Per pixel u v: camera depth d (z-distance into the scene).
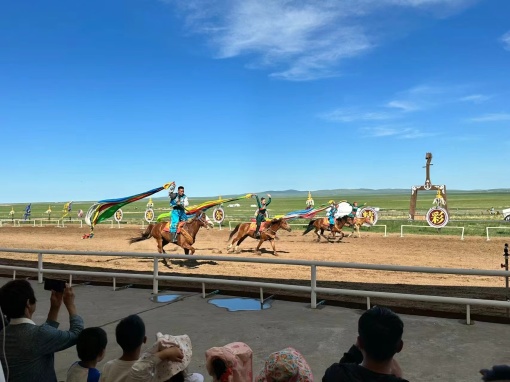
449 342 5.45
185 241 14.86
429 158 31.03
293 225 35.41
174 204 14.91
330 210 23.89
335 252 18.69
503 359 4.87
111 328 6.39
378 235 26.39
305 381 2.42
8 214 81.69
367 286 10.09
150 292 8.88
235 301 7.93
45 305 7.93
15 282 3.27
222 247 21.03
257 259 7.55
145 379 2.61
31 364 3.12
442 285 10.53
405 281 11.22
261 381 2.50
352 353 2.74
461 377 4.41
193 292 8.84
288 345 5.47
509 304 5.71
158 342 2.74
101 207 15.20
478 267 13.98
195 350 5.36
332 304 7.63
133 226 36.25
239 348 3.00
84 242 24.41
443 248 19.48
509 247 19.20
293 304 7.65
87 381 3.14
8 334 3.12
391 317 2.26
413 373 4.54
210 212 70.00
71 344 3.31
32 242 24.48
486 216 40.50
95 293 8.87
